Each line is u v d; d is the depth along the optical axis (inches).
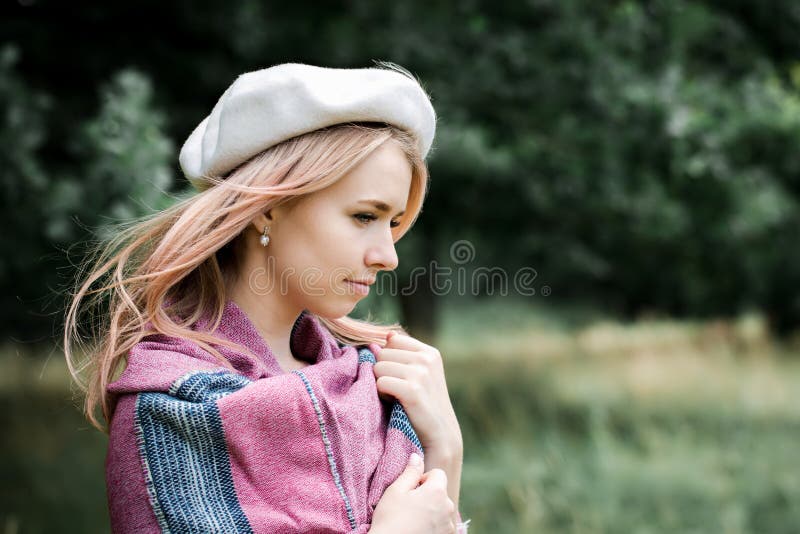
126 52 198.7
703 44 221.9
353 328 61.9
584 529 164.2
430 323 343.0
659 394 298.2
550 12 209.3
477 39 210.7
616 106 191.9
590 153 207.3
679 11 208.4
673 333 496.4
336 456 48.8
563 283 556.7
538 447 222.1
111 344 50.1
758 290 419.2
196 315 52.1
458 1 214.7
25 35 193.2
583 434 239.9
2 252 154.6
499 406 277.6
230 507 45.9
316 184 48.1
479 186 233.1
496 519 168.7
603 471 197.3
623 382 326.0
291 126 48.4
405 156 50.8
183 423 46.3
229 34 197.9
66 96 194.5
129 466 46.4
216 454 46.6
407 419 54.9
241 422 46.8
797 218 235.0
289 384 48.8
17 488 180.7
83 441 222.4
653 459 206.5
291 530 46.1
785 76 228.7
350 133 49.0
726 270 263.4
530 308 593.0
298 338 56.9
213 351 50.4
